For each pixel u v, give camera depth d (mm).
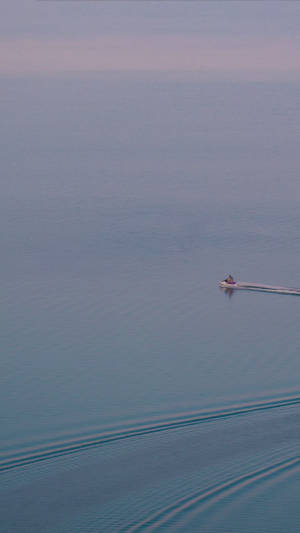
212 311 71812
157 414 45375
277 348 60719
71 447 40344
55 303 73688
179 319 68938
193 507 33625
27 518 33188
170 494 34594
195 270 86938
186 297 76438
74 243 98562
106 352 59469
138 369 55375
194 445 39594
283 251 95062
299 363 56625
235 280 83188
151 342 62125
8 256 92375
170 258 92062
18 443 41375
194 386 51344
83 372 54781
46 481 36312
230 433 41031
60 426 44031
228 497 34281
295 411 44438
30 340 62531
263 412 44438
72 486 35688
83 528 32156
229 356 58562
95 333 64500
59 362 57062
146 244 98500
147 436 41406
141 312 71000
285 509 33250
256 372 54438
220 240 100250
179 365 56312
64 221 109938
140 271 86312
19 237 101438
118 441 40875
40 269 86750
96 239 100562
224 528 32094
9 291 77875
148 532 31812
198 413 44938
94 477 36469
